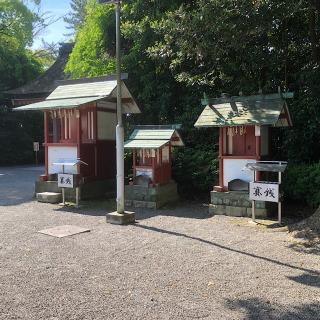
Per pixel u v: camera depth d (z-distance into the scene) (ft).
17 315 12.63
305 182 28.96
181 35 28.60
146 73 42.45
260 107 28.09
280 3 26.16
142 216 28.43
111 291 14.57
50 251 19.44
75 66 51.21
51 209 30.78
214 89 38.50
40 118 84.99
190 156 36.19
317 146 32.89
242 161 28.53
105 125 37.70
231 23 26.35
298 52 34.04
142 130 33.68
